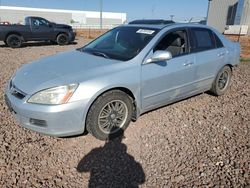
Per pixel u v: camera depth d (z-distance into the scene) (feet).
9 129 12.03
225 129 12.82
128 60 11.71
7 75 21.61
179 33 13.89
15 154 10.19
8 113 13.65
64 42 52.24
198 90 15.43
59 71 11.00
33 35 47.60
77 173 9.36
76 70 10.95
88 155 10.41
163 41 13.01
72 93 9.96
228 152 10.82
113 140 11.53
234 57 17.30
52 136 10.66
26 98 10.09
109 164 9.91
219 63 16.03
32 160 9.91
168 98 13.50
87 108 10.31
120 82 10.98
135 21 15.97
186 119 13.74
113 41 13.96
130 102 11.78
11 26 44.73
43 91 9.91
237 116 14.42
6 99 11.43
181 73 13.51
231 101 16.70
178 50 13.64
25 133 11.78
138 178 9.20
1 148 10.50
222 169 9.73
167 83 12.98
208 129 12.75
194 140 11.68
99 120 10.96
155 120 13.44
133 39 13.19
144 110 12.67
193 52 14.30
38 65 12.26
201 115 14.33
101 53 12.96
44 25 48.93
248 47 49.75
